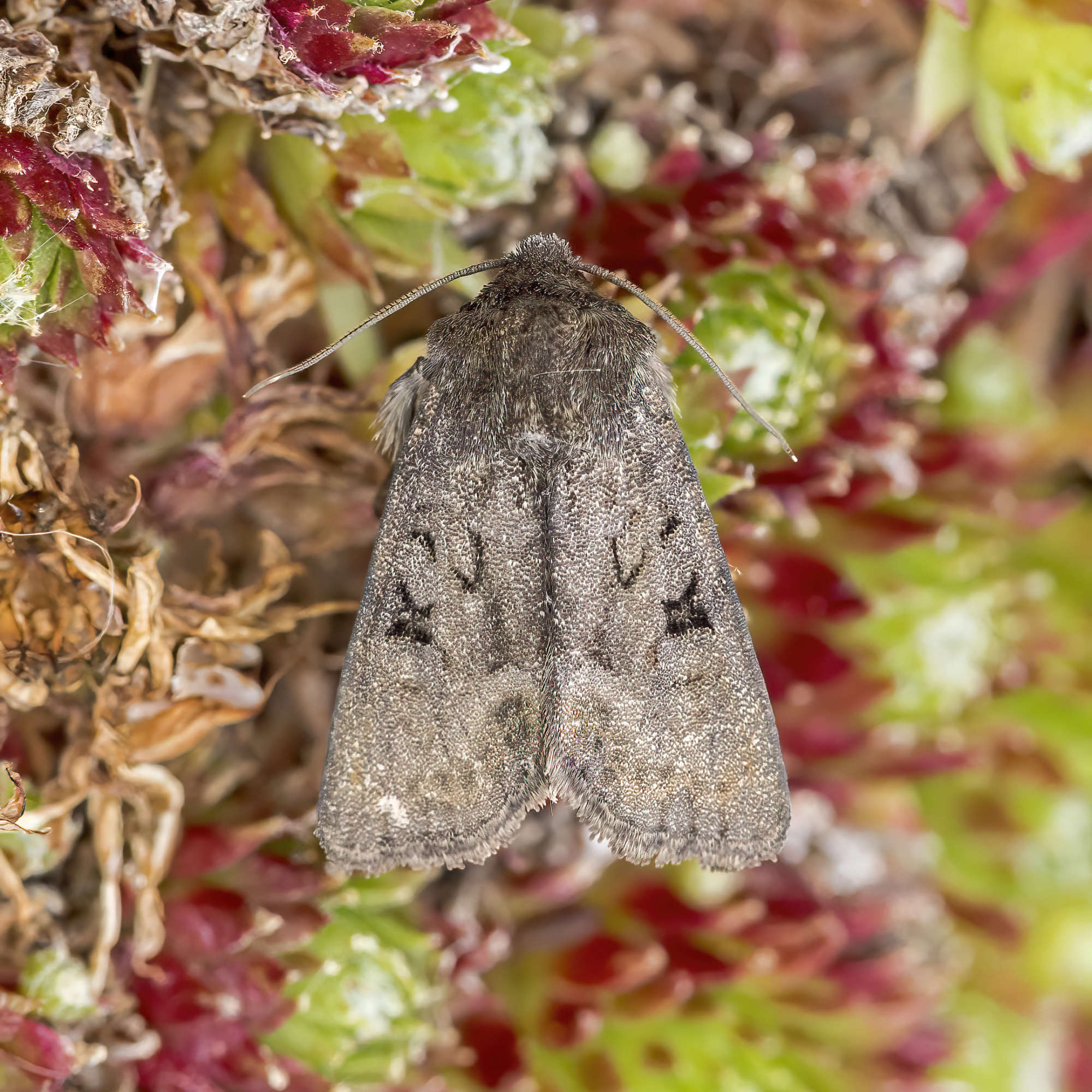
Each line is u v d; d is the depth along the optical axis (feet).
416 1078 0.71
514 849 0.73
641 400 0.69
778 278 0.71
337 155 0.69
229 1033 0.70
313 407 0.70
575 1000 0.72
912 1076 0.74
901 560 0.73
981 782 0.76
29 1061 0.69
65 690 0.68
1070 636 0.76
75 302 0.67
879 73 0.74
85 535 0.68
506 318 0.69
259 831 0.70
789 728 0.74
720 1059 0.72
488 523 0.69
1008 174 0.72
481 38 0.68
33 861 0.69
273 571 0.69
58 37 0.67
